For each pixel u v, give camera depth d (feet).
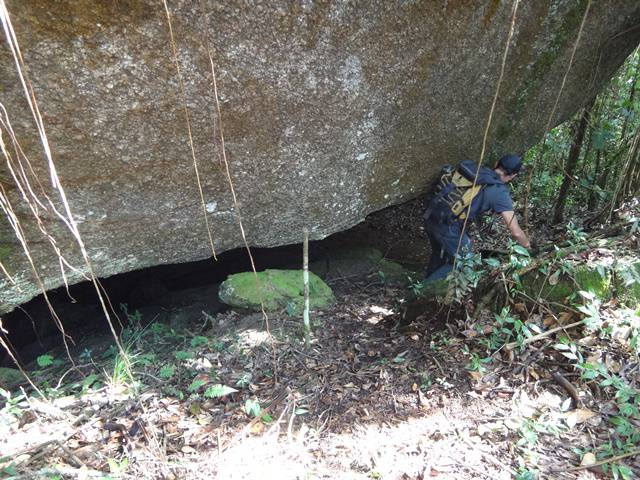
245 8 7.44
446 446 6.86
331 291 12.82
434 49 10.28
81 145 7.59
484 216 17.61
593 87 14.98
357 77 9.54
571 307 8.38
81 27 6.48
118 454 6.77
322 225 12.05
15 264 8.18
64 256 8.71
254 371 9.05
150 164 8.47
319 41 8.53
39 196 7.72
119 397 8.13
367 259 16.51
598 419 6.88
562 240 12.55
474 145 13.70
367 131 10.75
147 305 15.25
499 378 7.98
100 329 13.57
